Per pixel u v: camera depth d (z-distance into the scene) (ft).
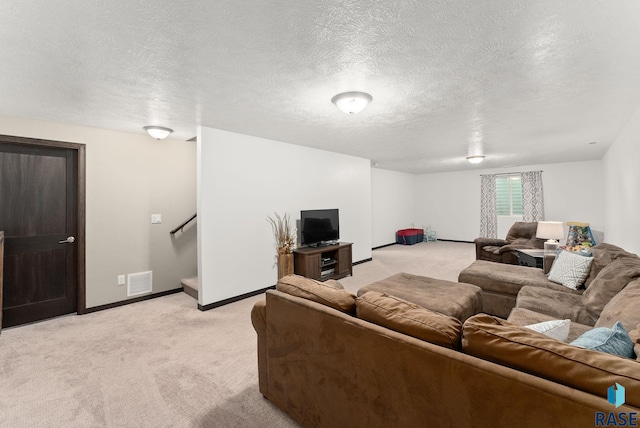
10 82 7.02
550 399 2.67
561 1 4.32
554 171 23.31
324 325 4.65
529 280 9.61
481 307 9.16
